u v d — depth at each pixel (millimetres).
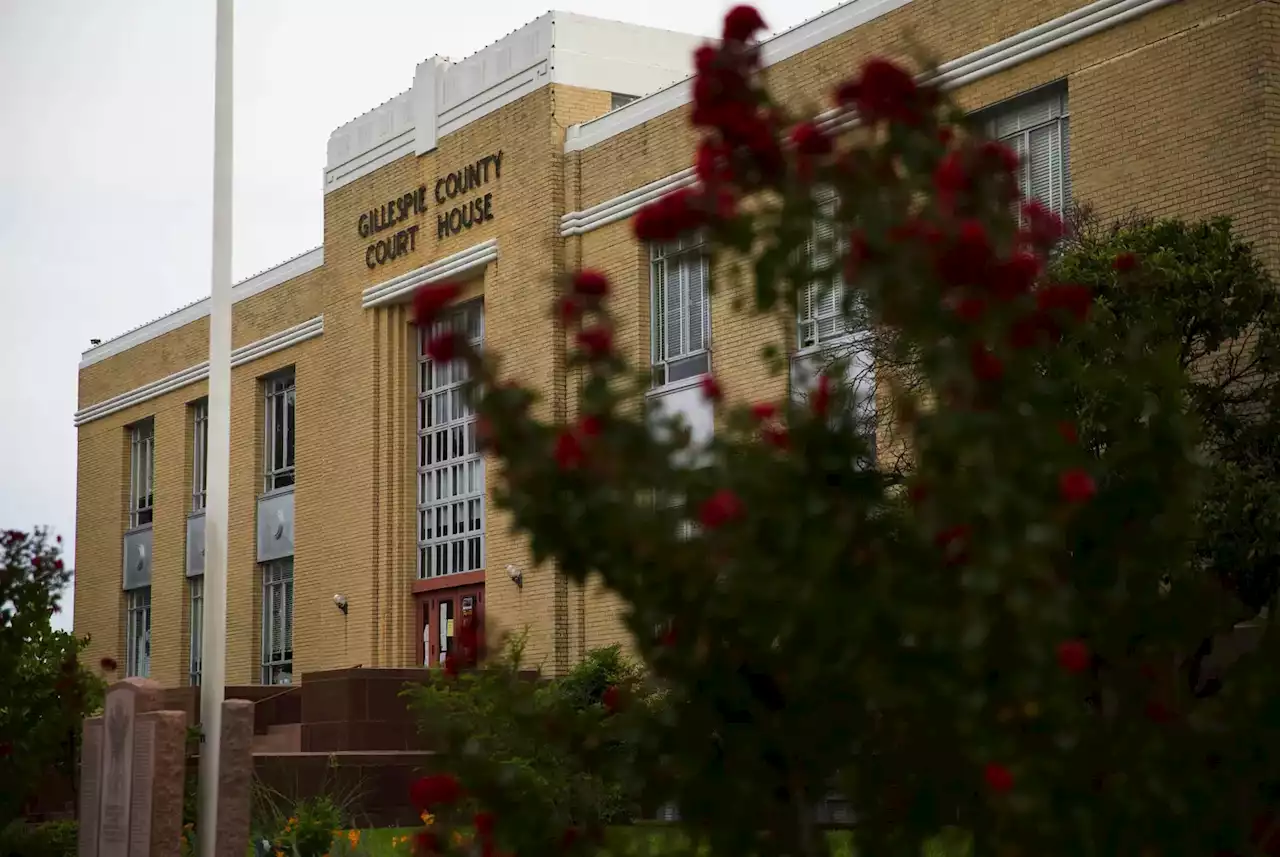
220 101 16797
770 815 5789
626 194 27875
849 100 5820
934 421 5387
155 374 43688
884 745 5750
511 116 30344
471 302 31781
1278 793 5836
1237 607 6059
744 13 5707
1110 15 20281
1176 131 19453
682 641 5809
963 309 5367
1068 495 5125
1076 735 5430
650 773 5914
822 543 5395
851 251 5500
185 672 41344
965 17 22406
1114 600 5898
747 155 5707
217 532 15773
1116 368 6281
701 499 5562
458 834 6688
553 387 28719
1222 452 14781
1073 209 18406
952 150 5762
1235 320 14977
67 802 19828
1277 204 18422
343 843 16672
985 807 5688
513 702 6426
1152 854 5617
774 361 5953
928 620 5348
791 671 5668
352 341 34500
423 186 32625
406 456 33281
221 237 16438
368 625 33344
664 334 27453
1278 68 18641
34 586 15305
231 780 15430
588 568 5758
